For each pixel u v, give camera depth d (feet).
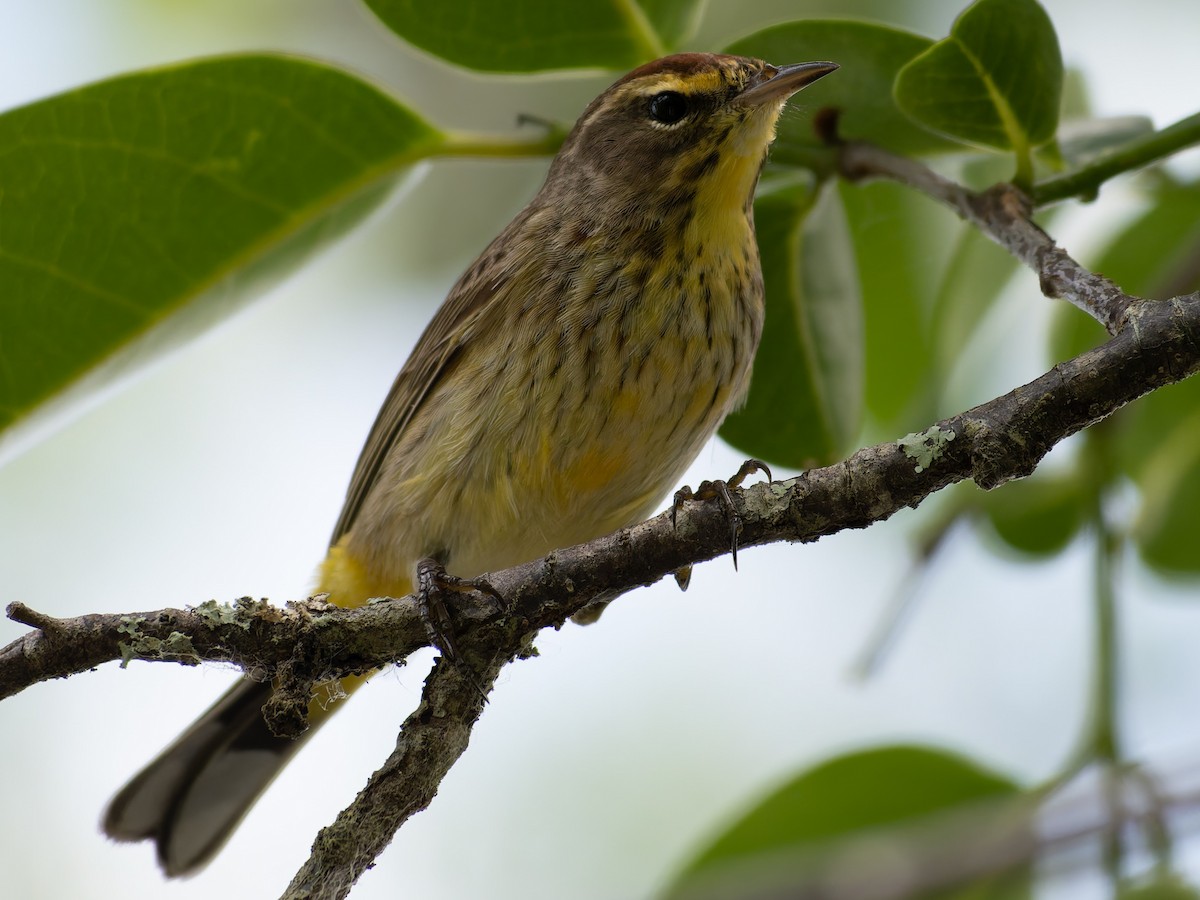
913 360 40.63
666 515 24.50
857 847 31.65
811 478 23.82
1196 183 34.04
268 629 24.20
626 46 31.81
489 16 31.12
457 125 51.47
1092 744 30.30
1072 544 37.52
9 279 30.66
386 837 24.04
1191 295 22.09
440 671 24.88
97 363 31.91
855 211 38.45
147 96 29.48
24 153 29.48
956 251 36.22
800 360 34.94
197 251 31.48
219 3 49.73
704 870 33.53
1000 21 25.94
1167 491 36.96
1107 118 30.45
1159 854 28.04
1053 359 38.22
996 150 28.22
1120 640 30.94
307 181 31.35
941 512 37.83
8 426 31.81
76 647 23.44
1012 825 30.01
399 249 51.42
